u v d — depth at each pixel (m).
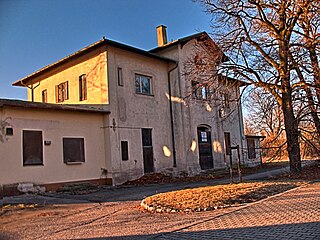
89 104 19.41
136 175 19.14
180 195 11.13
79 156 17.00
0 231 7.78
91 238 6.88
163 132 21.47
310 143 18.55
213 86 20.17
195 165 21.77
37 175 15.16
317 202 9.23
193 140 21.95
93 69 19.38
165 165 21.14
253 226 6.96
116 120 18.50
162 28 24.98
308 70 17.14
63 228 7.90
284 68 17.22
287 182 13.92
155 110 21.16
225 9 17.45
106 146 18.11
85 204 11.46
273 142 20.50
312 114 18.44
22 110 14.98
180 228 7.28
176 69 22.25
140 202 11.34
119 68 19.27
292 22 17.25
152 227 7.55
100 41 18.09
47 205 11.35
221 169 24.00
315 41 16.53
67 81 21.27
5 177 14.05
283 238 5.92
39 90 23.97
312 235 5.99
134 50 19.61
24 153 14.84
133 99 19.78
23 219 9.06
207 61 19.12
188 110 21.98
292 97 17.75
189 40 22.39
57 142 16.14
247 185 12.80
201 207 9.26
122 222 8.27
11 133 14.48
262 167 27.34
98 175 17.66
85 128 17.45
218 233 6.61
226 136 26.47
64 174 16.22
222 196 10.53
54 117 16.19
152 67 21.47
